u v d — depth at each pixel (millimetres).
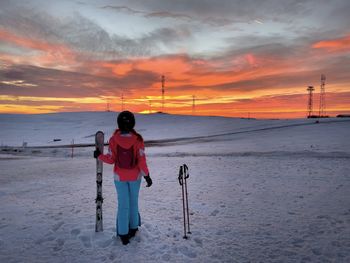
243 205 6969
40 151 33312
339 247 4418
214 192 8516
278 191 8461
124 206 4473
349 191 8242
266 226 5398
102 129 74688
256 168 13570
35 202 7449
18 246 4438
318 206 6742
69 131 73000
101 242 4508
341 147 22328
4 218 5891
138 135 4559
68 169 15648
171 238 4781
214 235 4941
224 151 24234
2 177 12766
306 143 26422
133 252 4219
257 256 4145
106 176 12258
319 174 11328
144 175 4586
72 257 4066
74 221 5523
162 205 7008
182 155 23094
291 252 4270
